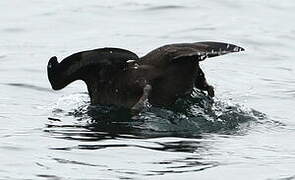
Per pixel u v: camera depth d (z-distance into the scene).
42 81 45.34
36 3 67.06
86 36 57.78
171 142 33.41
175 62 36.31
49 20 61.69
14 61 50.69
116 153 31.80
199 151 32.25
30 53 53.03
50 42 56.19
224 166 30.45
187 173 29.59
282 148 33.09
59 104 40.28
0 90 43.22
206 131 35.19
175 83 36.66
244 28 59.88
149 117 36.22
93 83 38.88
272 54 53.41
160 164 30.59
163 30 59.19
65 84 38.53
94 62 38.19
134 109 36.47
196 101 38.00
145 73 37.16
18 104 40.41
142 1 66.81
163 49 37.34
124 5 65.88
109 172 29.67
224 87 44.38
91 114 37.81
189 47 36.22
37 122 36.81
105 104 38.59
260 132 35.38
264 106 40.16
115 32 58.66
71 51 53.78
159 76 36.75
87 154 31.66
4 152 31.91
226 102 39.16
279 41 56.56
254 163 30.98
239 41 56.34
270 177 29.38
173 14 63.44
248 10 65.19
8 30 59.12
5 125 36.34
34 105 40.25
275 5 66.94
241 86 44.78
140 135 34.34
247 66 50.19
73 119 37.22
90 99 39.38
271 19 62.84
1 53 53.00
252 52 53.69
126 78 37.78
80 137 34.09
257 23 61.44
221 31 58.88
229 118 36.84
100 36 57.66
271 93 43.16
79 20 61.66
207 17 62.81
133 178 29.02
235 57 52.28
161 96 36.97
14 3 67.12
